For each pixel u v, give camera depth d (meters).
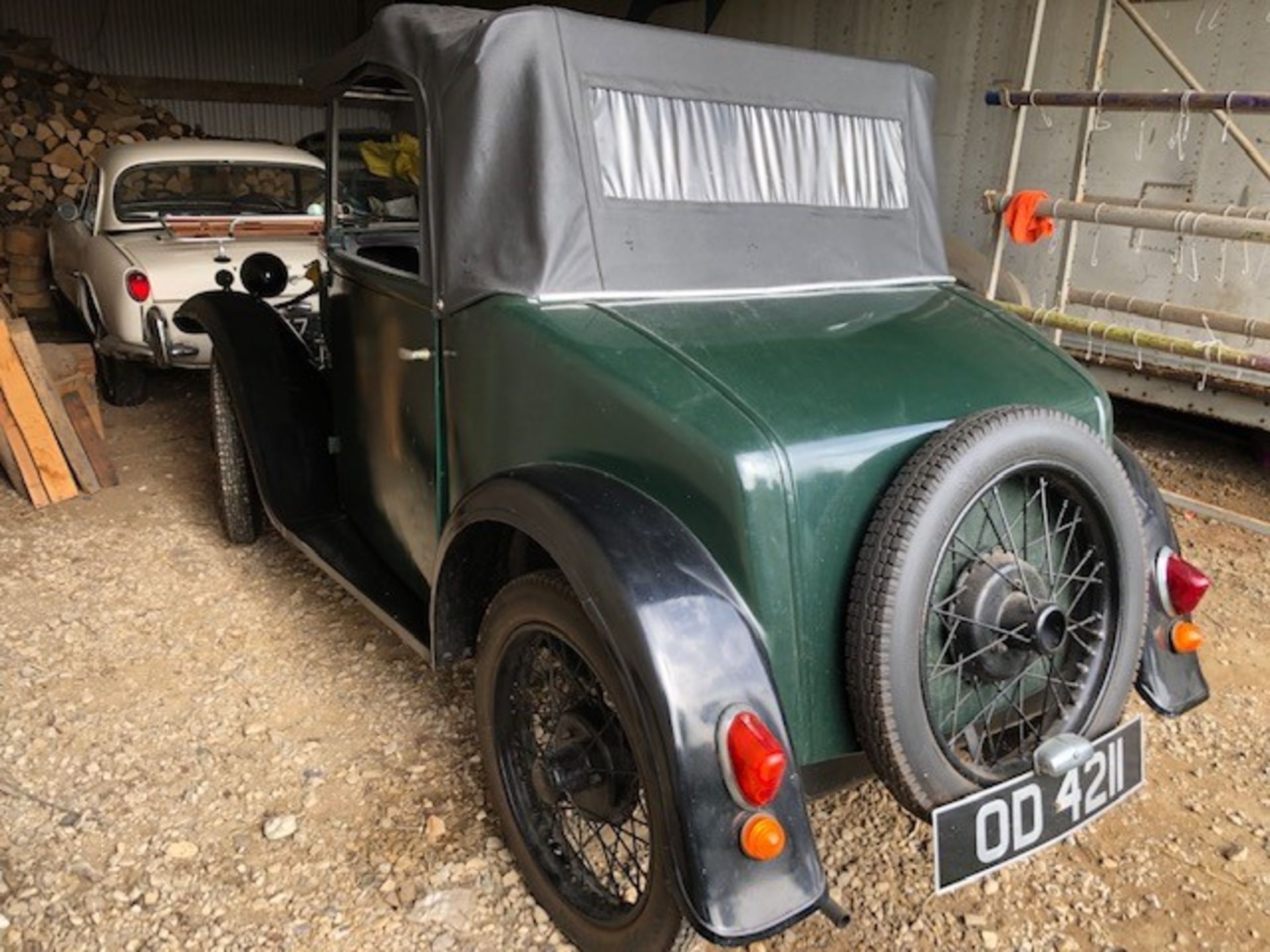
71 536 3.83
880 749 1.67
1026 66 4.46
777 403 1.76
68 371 4.22
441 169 2.17
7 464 4.21
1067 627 1.83
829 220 2.41
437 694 2.86
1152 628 2.19
